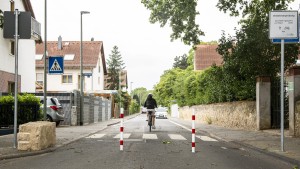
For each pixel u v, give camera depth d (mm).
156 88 80938
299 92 15438
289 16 11125
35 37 27406
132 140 14539
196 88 38188
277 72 20453
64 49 61688
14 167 8195
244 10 20016
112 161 8969
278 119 19422
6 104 16203
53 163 8727
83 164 8539
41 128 10820
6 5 26281
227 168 8211
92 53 61469
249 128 21094
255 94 21203
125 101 72750
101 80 66312
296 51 20219
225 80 24422
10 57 26656
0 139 13695
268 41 19812
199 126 26234
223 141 14781
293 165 8844
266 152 10781
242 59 20719
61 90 58594
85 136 16500
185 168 8086
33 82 31922
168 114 81688
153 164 8547
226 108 26078
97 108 36188
